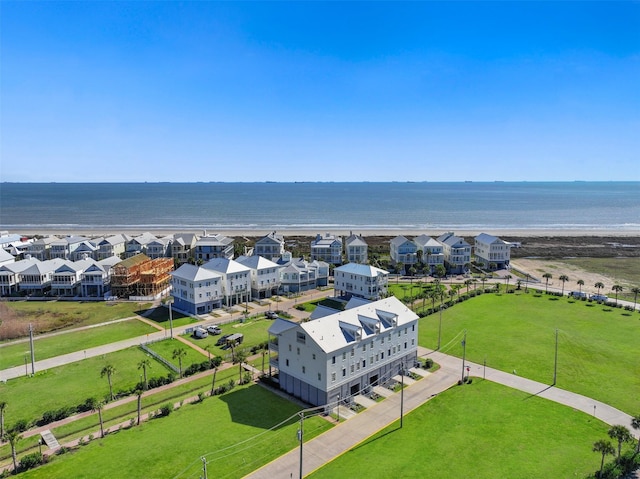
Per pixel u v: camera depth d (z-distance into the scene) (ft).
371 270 363.76
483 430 170.09
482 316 324.39
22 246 517.96
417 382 216.33
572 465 146.82
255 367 236.02
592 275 491.72
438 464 147.95
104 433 168.66
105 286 399.44
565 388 207.31
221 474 142.61
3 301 373.81
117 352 258.16
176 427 172.55
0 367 235.61
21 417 183.52
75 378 222.28
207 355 252.83
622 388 207.10
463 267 489.26
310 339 190.08
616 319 315.99
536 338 276.21
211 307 343.46
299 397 199.41
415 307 347.56
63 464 148.15
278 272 390.63
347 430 171.32
